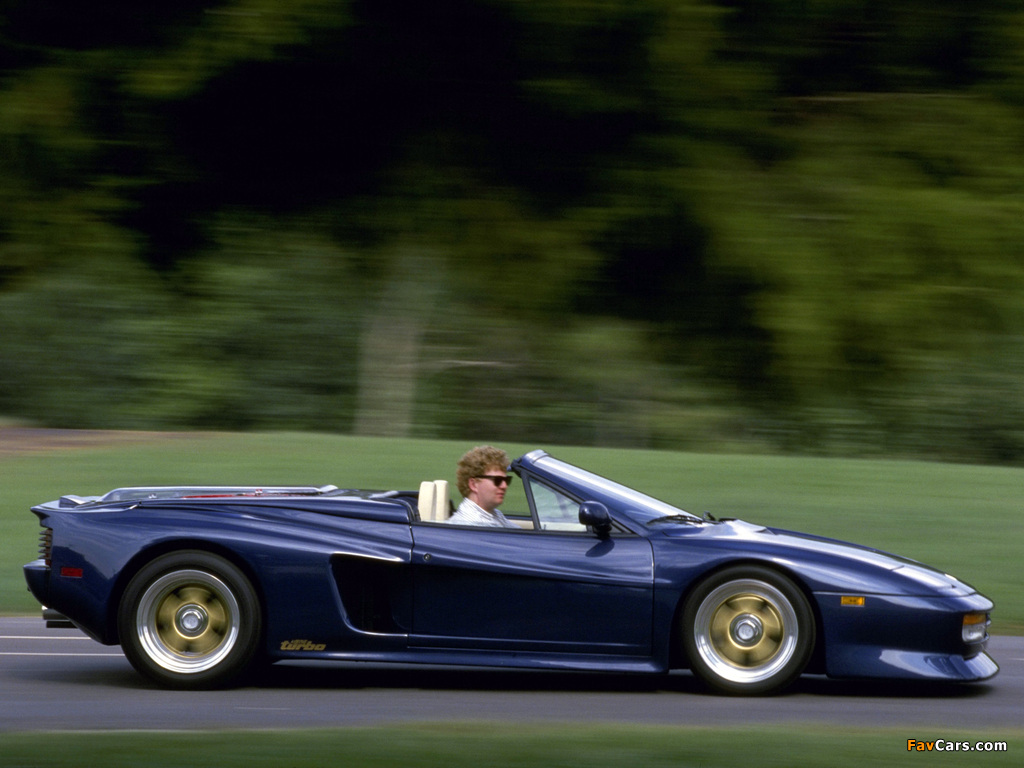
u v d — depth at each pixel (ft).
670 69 76.79
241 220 86.17
